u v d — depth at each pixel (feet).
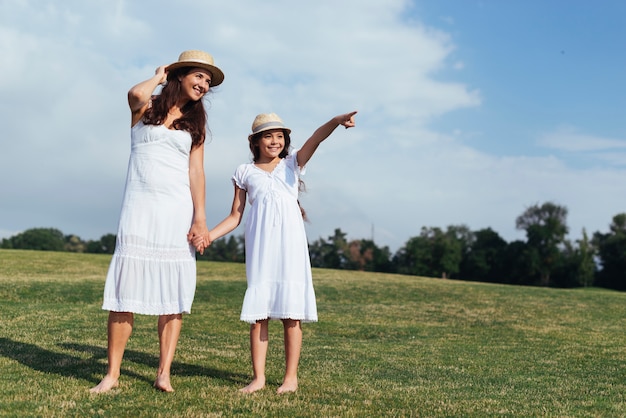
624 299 56.13
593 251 244.83
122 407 12.03
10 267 62.75
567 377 19.45
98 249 304.30
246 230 14.87
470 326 36.14
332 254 297.53
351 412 12.30
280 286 14.26
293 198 14.88
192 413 11.68
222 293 48.34
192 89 14.12
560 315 42.57
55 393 13.03
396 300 49.70
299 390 14.53
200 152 14.55
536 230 249.96
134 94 13.50
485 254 272.31
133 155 13.98
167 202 13.78
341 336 29.78
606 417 13.60
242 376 16.38
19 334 22.76
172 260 13.78
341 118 14.47
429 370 19.60
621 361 23.72
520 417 12.97
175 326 13.99
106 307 13.53
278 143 15.03
